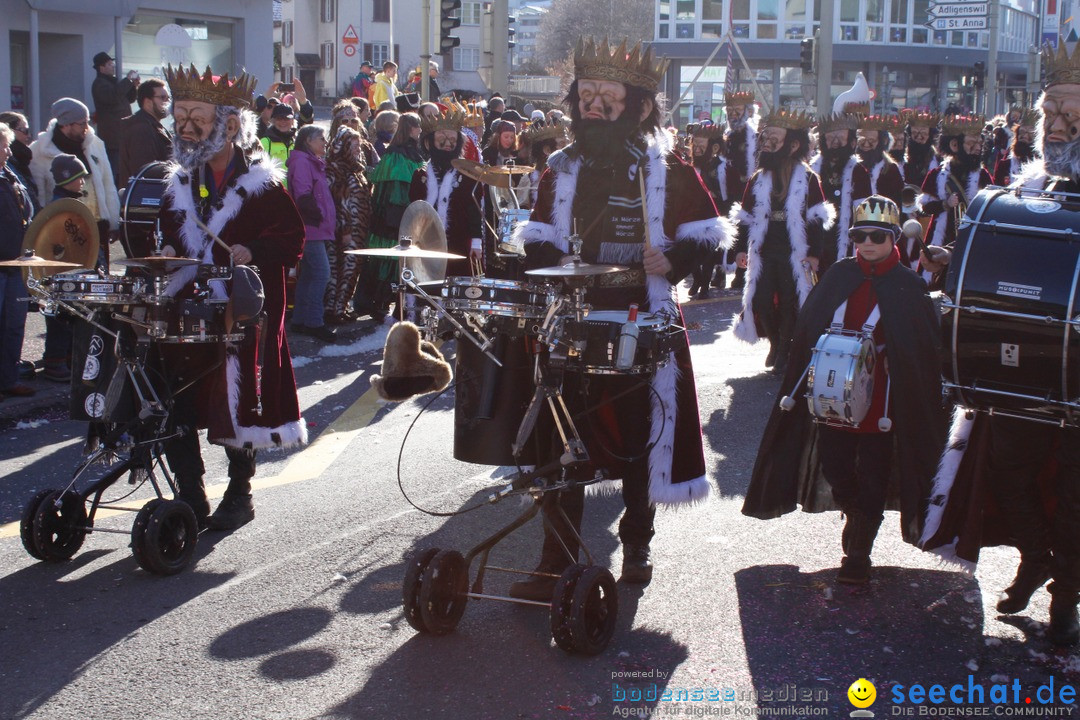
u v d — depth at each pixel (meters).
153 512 4.87
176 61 14.95
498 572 5.04
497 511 5.82
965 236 4.08
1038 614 4.61
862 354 4.59
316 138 9.87
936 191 12.64
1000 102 54.00
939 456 4.70
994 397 4.07
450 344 10.11
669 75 48.12
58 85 18.52
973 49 49.09
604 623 4.28
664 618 4.55
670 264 4.64
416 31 55.44
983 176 13.15
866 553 4.81
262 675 4.05
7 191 7.62
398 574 4.99
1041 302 3.85
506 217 8.52
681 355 4.71
